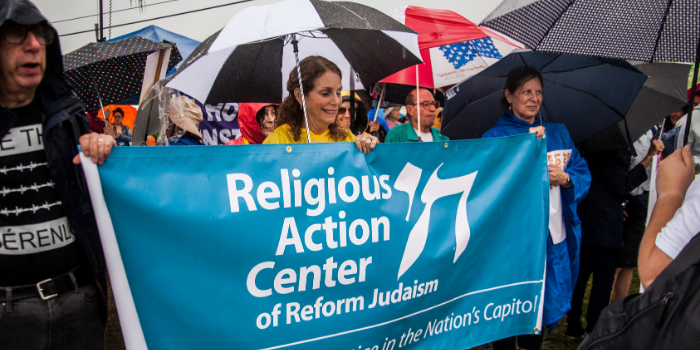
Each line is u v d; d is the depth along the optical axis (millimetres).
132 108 6652
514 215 2562
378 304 2213
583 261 3561
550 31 2672
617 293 3918
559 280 2812
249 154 1969
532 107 3002
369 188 2189
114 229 1758
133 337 1807
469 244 2430
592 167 3436
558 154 2932
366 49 3090
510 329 2594
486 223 2475
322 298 2100
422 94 4574
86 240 1845
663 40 2703
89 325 1925
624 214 3795
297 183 2047
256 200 1973
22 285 1784
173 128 3008
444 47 4688
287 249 2023
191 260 1868
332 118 2613
